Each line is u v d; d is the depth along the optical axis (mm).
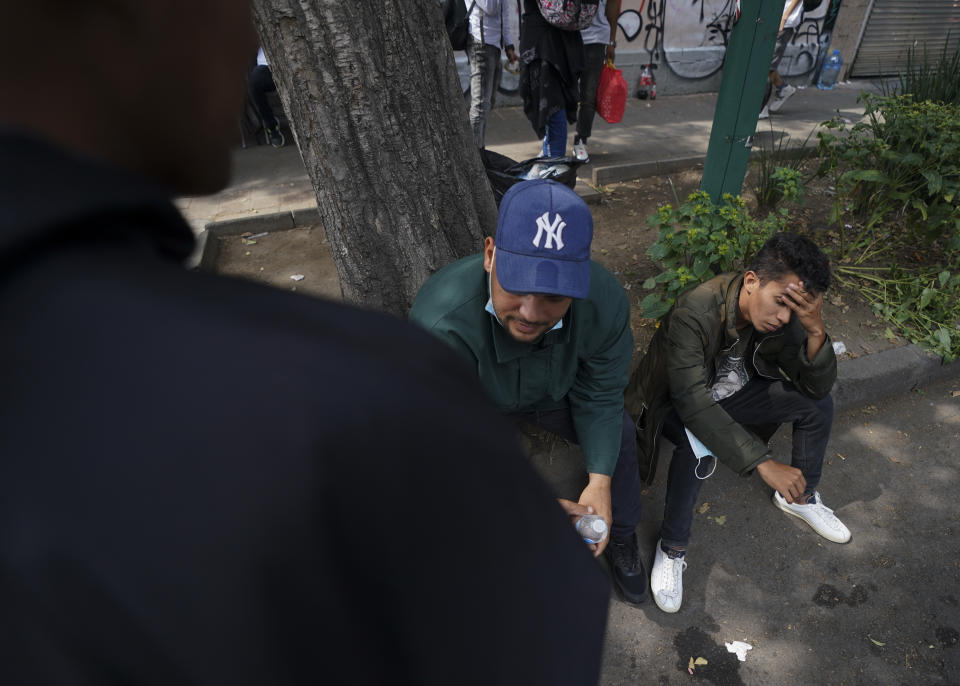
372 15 1628
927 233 3568
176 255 289
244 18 309
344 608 250
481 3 4324
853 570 2197
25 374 213
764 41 2775
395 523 250
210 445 218
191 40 281
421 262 1999
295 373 240
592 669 384
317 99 1686
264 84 5379
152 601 213
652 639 2002
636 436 2182
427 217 1955
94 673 221
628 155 5312
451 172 1951
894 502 2445
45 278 223
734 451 1878
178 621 218
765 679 1885
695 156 5188
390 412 253
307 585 232
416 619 274
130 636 218
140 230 264
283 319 275
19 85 240
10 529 204
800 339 1958
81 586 208
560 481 2420
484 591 291
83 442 210
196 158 318
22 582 204
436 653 287
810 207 4297
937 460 2627
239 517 216
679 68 7523
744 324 1970
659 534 2336
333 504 231
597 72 4680
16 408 211
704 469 2012
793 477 1928
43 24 233
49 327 217
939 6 8555
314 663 252
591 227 1374
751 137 3057
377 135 1769
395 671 282
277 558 220
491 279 1454
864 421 2830
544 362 1645
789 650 1961
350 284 2029
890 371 2883
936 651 1946
